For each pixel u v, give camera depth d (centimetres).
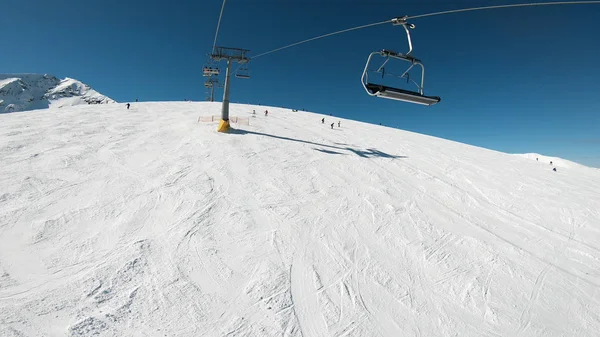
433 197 1408
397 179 1598
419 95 788
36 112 2500
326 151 1975
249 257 833
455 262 916
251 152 1722
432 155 2272
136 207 1019
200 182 1262
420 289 787
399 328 657
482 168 2023
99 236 846
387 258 902
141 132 1953
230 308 655
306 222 1052
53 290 633
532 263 947
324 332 622
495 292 801
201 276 739
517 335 671
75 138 1697
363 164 1783
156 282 699
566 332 693
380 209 1209
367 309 698
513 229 1168
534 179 1895
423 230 1084
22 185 1074
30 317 556
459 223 1171
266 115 3494
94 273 696
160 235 880
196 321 610
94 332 548
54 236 823
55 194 1046
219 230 939
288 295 712
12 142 1509
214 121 2481
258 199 1184
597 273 926
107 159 1420
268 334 599
